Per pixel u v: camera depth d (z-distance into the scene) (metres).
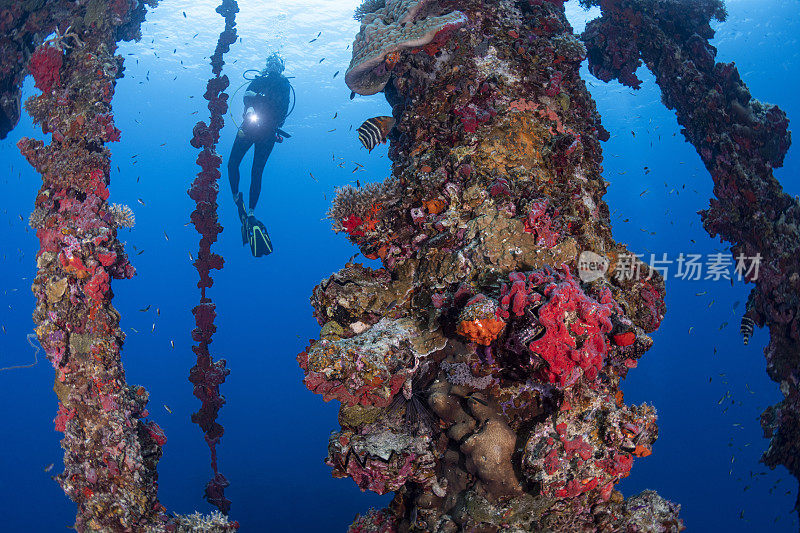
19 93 3.05
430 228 2.12
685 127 3.44
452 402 1.91
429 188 2.15
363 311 2.10
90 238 2.35
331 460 1.98
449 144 2.27
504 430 1.81
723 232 3.28
